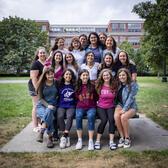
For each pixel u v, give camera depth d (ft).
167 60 98.58
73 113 19.35
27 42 177.47
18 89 67.87
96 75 20.99
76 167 15.11
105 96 19.33
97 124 25.26
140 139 20.51
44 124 18.94
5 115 30.99
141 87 74.64
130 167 15.03
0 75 179.32
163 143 19.44
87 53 20.86
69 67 21.33
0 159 16.33
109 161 15.93
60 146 18.54
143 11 75.56
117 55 21.12
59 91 19.84
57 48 23.50
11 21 180.24
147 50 98.07
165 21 71.97
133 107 19.40
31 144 19.36
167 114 31.17
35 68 21.38
